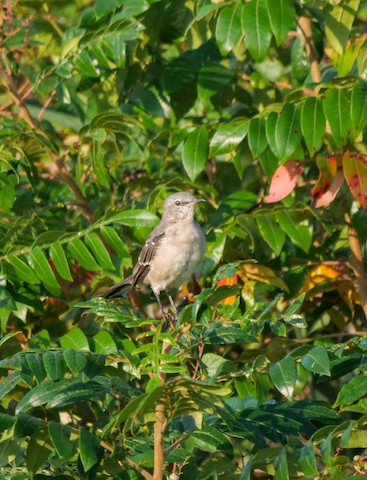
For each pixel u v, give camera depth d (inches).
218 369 341.4
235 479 349.1
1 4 510.6
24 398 323.3
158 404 297.9
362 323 522.6
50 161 558.6
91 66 497.7
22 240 483.2
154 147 547.5
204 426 347.6
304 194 528.1
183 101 541.0
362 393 310.8
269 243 443.8
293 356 322.7
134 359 320.8
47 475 356.5
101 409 394.3
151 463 352.5
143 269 505.7
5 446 356.8
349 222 484.7
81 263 438.6
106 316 322.7
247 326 327.3
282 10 405.1
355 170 434.6
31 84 619.5
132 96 549.3
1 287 457.4
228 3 418.9
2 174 511.8
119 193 562.3
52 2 589.6
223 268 317.1
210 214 565.3
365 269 493.7
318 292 479.2
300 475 328.5
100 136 498.6
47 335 400.8
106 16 510.9
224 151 430.9
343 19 465.7
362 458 318.3
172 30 538.0
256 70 556.4
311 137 408.8
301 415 344.5
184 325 323.9
